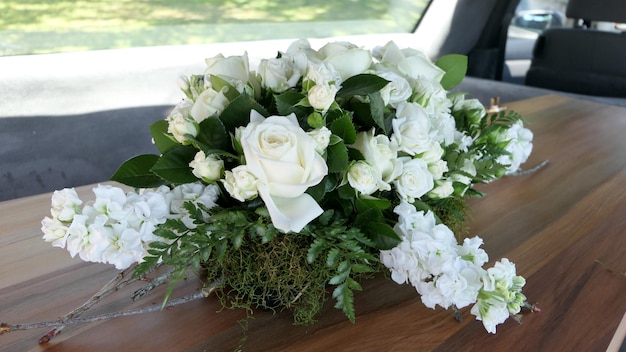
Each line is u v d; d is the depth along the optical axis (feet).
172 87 5.84
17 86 4.73
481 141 2.60
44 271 2.21
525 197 3.22
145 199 1.72
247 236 1.79
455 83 2.54
